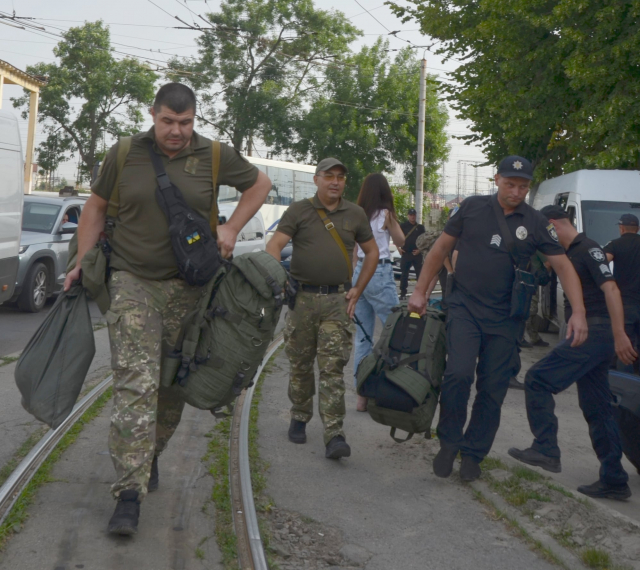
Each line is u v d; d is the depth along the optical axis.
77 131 46.97
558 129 14.88
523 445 5.84
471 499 4.44
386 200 6.16
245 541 3.63
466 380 4.48
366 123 41.44
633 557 3.73
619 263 6.61
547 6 13.87
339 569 3.47
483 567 3.57
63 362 3.60
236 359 3.69
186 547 3.50
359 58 41.75
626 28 12.45
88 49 45.62
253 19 41.28
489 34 14.35
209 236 3.57
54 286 12.46
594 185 10.59
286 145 41.31
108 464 4.55
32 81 31.88
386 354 4.67
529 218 4.56
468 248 4.62
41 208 12.85
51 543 3.43
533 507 4.26
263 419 5.92
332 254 4.88
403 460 5.11
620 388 5.24
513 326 4.57
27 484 4.09
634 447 5.20
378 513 4.16
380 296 6.15
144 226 3.57
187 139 3.57
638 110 12.10
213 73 41.34
